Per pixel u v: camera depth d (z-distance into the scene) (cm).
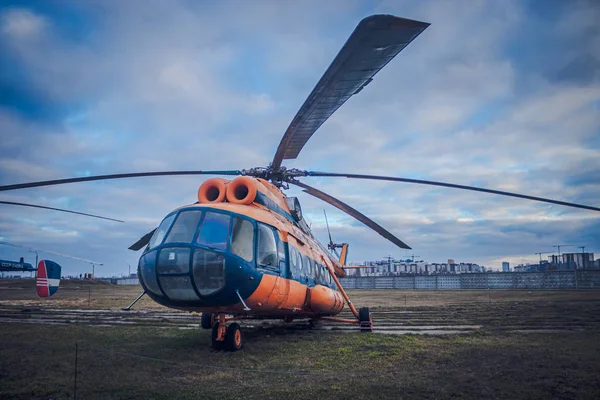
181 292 817
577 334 1119
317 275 1275
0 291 4653
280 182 1147
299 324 1507
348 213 1147
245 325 1466
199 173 948
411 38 421
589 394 549
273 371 688
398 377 638
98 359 800
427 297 3903
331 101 609
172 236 841
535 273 6650
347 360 779
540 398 534
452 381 611
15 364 762
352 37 421
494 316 1773
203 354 848
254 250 867
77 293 4569
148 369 712
